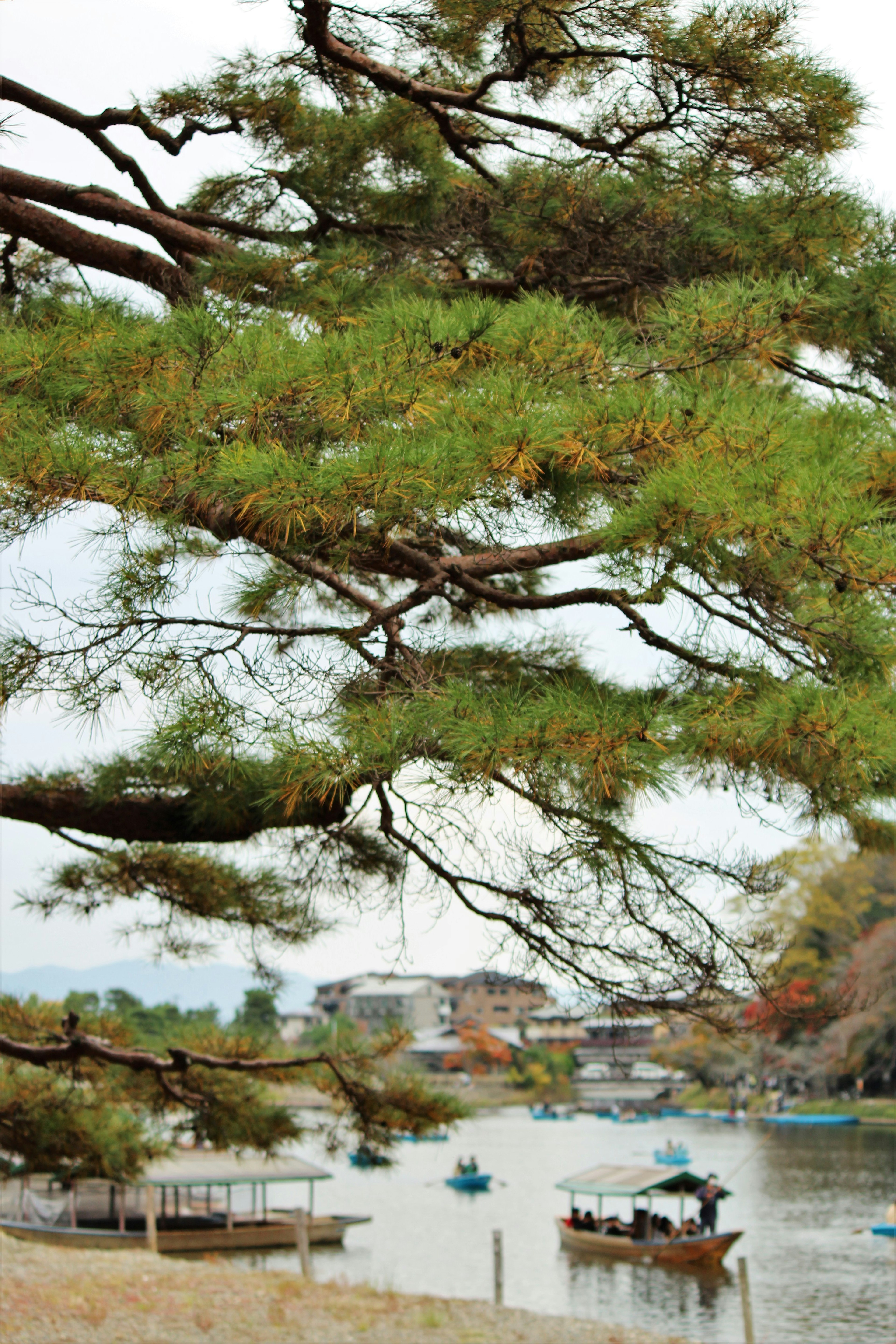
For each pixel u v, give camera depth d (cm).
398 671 543
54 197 775
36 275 916
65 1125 1215
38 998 1157
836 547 465
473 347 506
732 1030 679
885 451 569
